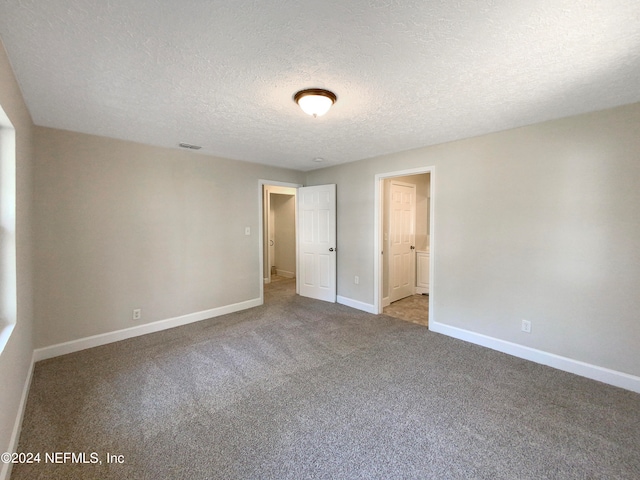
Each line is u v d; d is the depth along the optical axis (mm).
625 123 2305
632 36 1447
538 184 2742
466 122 2697
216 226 4129
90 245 3098
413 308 4609
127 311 3371
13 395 1743
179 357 2889
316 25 1386
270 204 7574
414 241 5508
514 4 1243
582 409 2084
